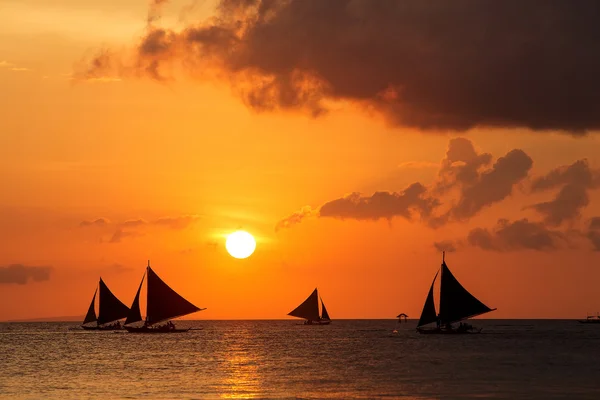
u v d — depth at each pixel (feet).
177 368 346.33
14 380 305.12
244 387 270.26
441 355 399.24
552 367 325.21
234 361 383.86
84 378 308.60
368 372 313.73
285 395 248.32
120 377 309.83
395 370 319.47
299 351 455.22
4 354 452.76
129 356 424.87
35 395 257.96
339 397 242.17
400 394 246.47
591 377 286.66
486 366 331.16
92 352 460.96
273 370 330.54
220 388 268.00
